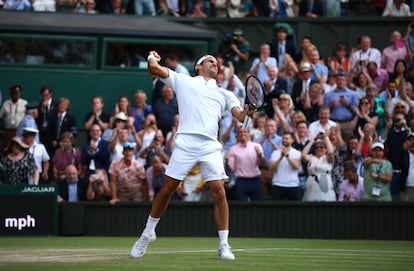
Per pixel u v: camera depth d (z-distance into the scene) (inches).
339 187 773.9
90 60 954.7
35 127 855.1
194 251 515.2
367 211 734.5
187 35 964.0
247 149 772.0
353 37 1050.7
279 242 655.1
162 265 399.9
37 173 773.9
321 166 764.6
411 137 778.8
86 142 869.8
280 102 859.4
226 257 435.2
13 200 725.9
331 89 917.2
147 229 443.2
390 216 732.7
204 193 778.8
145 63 965.8
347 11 1088.2
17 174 763.4
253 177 773.3
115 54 959.6
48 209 730.8
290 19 1043.9
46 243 619.5
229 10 1059.9
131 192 764.6
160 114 867.4
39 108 866.1
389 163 752.3
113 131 815.7
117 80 960.3
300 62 951.0
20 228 727.1
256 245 606.9
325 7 1064.8
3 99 940.0
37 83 943.0
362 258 468.8
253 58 1037.2
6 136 884.6
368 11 1090.1
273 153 773.9
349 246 604.4
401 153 783.7
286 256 476.1
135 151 816.9
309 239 724.0
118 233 751.1
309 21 1045.2
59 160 800.3
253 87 434.6
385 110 881.5
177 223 748.0
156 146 796.6
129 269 379.2
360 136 827.4
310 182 765.9
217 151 434.6
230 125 832.9
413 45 974.4
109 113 957.8
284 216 741.9
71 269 380.8
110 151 797.2
